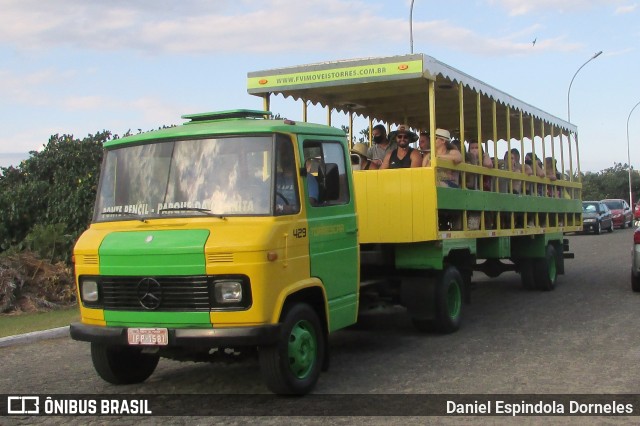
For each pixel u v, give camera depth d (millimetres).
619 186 78875
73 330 6680
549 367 7703
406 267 9547
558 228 15297
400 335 9969
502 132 14812
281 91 10305
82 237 6875
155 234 6445
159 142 6953
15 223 16141
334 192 7211
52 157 17438
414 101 11859
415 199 9172
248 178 6574
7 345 9852
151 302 6305
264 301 6141
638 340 9055
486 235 11031
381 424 5848
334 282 7344
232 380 7539
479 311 12016
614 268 18297
